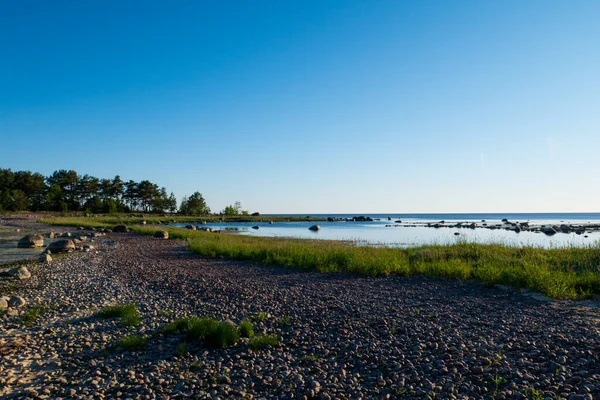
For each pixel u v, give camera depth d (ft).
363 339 29.73
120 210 444.96
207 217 407.44
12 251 107.86
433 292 47.29
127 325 35.83
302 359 26.25
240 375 23.91
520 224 293.64
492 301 41.16
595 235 173.78
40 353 29.37
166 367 25.61
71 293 51.90
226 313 39.68
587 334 27.58
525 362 22.88
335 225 318.86
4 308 43.09
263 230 235.61
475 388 20.17
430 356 25.17
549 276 45.98
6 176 390.83
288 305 42.22
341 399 20.12
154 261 85.40
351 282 56.03
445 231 217.97
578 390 18.81
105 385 23.26
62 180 422.41
